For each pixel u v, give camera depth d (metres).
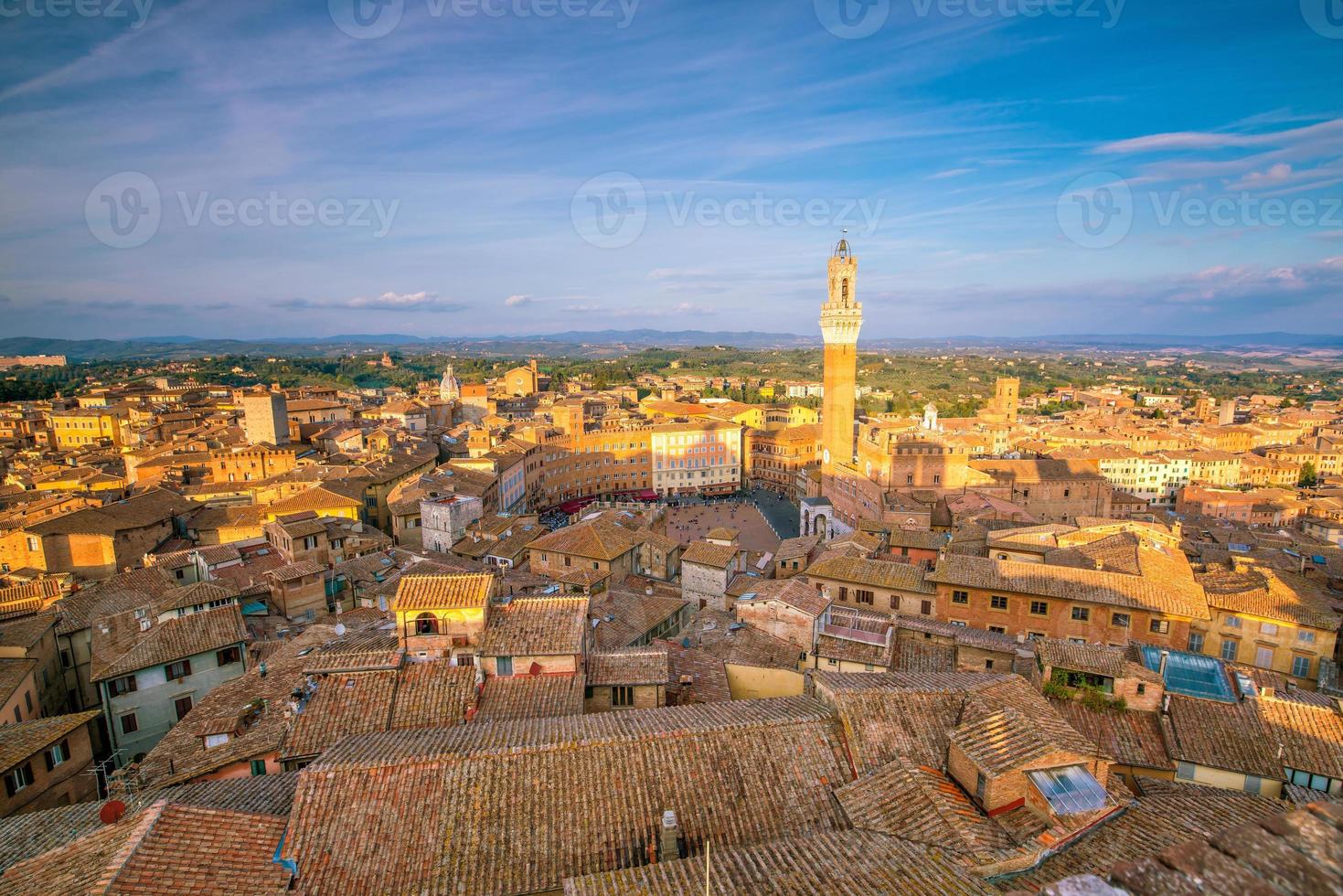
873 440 174.00
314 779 30.80
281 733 41.66
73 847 25.45
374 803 30.12
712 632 64.56
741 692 55.47
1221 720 40.62
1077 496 158.62
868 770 32.66
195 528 111.38
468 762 31.95
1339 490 190.50
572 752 32.72
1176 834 28.25
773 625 61.75
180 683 57.47
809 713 36.44
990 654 55.47
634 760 32.66
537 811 30.41
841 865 25.94
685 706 40.97
